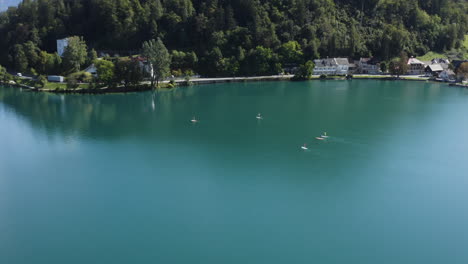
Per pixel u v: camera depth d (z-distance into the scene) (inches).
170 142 4453.7
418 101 6628.9
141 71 7564.0
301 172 3602.4
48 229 2743.6
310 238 2625.5
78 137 4660.4
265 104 6382.9
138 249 2519.7
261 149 4185.5
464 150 4146.2
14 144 4414.4
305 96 7086.6
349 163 3801.7
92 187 3341.5
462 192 3235.7
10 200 3132.4
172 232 2696.9
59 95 7096.5
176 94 7278.5
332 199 3120.1
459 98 6894.7
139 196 3181.6
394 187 3321.9
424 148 4212.6
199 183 3400.6
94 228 2746.1
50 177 3545.8
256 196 3166.8
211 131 4852.4
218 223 2795.3
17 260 2433.6
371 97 7003.0
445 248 2527.1
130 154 4092.0
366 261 2400.3
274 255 2454.5
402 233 2684.5
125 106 6279.5
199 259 2418.8
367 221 2819.9
